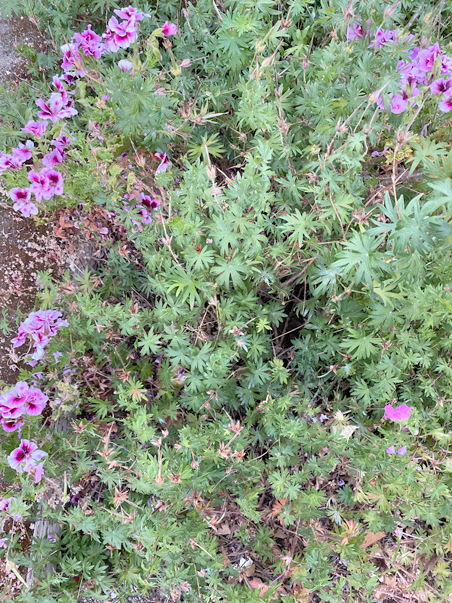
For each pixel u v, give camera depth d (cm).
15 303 82
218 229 57
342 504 74
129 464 68
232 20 60
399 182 64
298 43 63
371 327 67
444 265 60
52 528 75
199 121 65
